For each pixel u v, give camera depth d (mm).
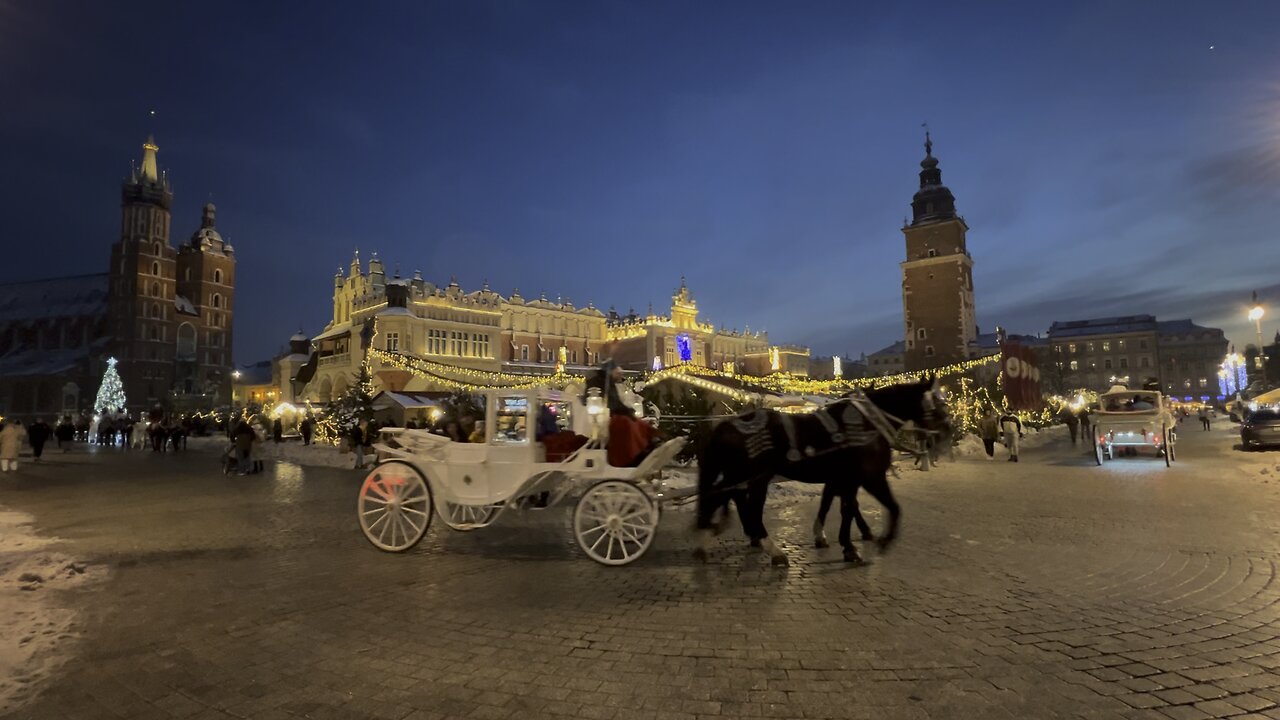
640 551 7906
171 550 9109
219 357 113625
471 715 4160
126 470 23094
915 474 17844
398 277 65062
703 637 5441
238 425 21469
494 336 70625
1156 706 4152
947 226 74688
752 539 7938
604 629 5668
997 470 18703
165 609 6375
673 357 88688
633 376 25797
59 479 19688
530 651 5195
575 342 88438
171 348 104938
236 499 14641
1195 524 10031
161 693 4543
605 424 8500
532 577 7453
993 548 8617
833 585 6945
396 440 9047
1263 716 4016
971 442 29797
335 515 12242
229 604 6527
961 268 73375
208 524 11258
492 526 10773
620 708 4227
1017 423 22750
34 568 7824
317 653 5223
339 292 76312
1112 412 20484
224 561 8406
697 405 21062
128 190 104188
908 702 4242
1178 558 7898
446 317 67000
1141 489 14062
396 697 4430
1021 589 6715
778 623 5758
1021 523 10344
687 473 17266
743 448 7926
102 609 6375
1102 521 10430
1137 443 19938
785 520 11180
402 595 6785
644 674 4730
